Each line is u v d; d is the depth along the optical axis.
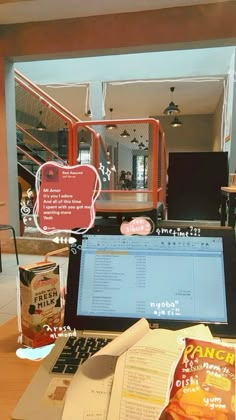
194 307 0.68
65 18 3.64
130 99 7.43
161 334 0.59
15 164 3.93
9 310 2.12
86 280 0.73
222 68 5.33
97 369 0.53
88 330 0.69
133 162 9.60
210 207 4.54
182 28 3.48
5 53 3.78
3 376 0.60
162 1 3.29
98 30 3.64
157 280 0.71
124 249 0.74
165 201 4.34
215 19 3.40
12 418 0.49
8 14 3.50
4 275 2.90
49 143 7.40
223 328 0.65
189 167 4.57
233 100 4.96
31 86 4.03
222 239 0.72
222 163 4.51
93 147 3.37
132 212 2.45
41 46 3.75
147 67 5.57
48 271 0.73
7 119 3.79
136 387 0.49
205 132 9.05
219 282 0.69
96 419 0.47
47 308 0.72
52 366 0.60
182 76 5.48
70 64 5.76
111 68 5.68
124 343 0.55
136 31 3.57
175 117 8.04
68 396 0.50
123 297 0.71
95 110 5.80
